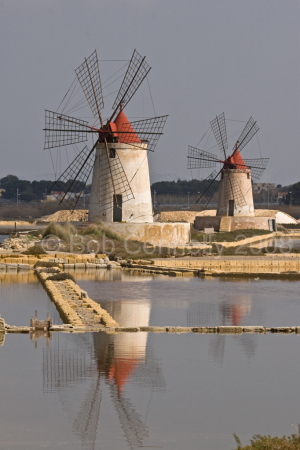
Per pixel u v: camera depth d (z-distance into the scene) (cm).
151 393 3431
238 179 15488
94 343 4444
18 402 3272
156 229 11044
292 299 6606
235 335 4812
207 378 3697
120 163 11188
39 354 4138
